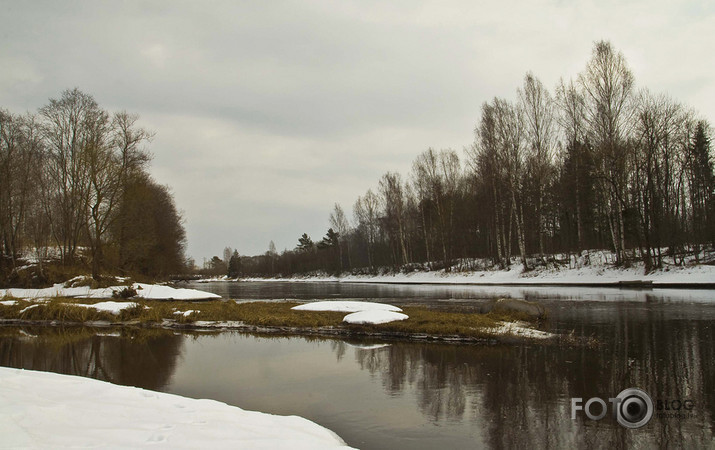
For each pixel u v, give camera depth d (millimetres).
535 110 43844
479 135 50844
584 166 40906
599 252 44000
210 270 157750
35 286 37375
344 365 12117
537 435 6895
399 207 67125
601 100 36312
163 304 25516
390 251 79625
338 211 97125
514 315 17766
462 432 7141
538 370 10602
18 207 41156
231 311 22281
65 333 19125
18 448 4605
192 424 6055
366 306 21922
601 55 36562
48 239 44906
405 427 7410
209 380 10836
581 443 6555
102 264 41125
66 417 5832
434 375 10672
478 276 46688
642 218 35312
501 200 47625
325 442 5949
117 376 11375
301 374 11258
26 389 7098
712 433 6801
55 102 39000
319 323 18328
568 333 14648
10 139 39312
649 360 10953
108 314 21906
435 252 63594
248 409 8539
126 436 5309
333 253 96312
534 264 43375
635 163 35344
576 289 31656
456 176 62656
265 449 5223
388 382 10242
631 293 26859
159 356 13859
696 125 41969
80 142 39375
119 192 38906
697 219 39500
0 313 23312
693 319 16484
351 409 8414
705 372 9867
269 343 15867
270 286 63219
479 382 9898
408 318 17422
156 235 49500
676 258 36469
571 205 45875
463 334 14945
